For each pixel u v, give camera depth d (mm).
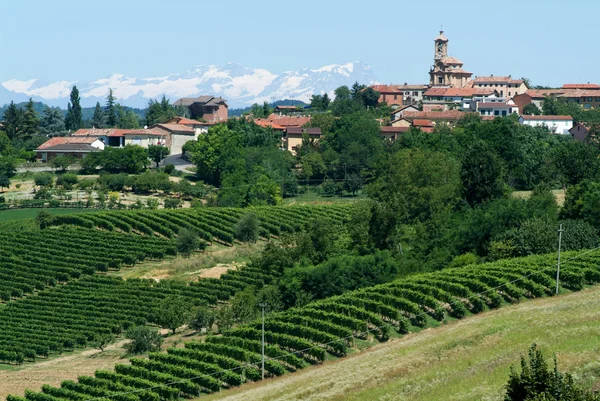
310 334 199125
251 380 186500
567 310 177000
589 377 123688
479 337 165375
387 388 142125
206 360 196625
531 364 106500
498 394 123375
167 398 184125
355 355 190250
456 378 138250
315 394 148750
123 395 184250
